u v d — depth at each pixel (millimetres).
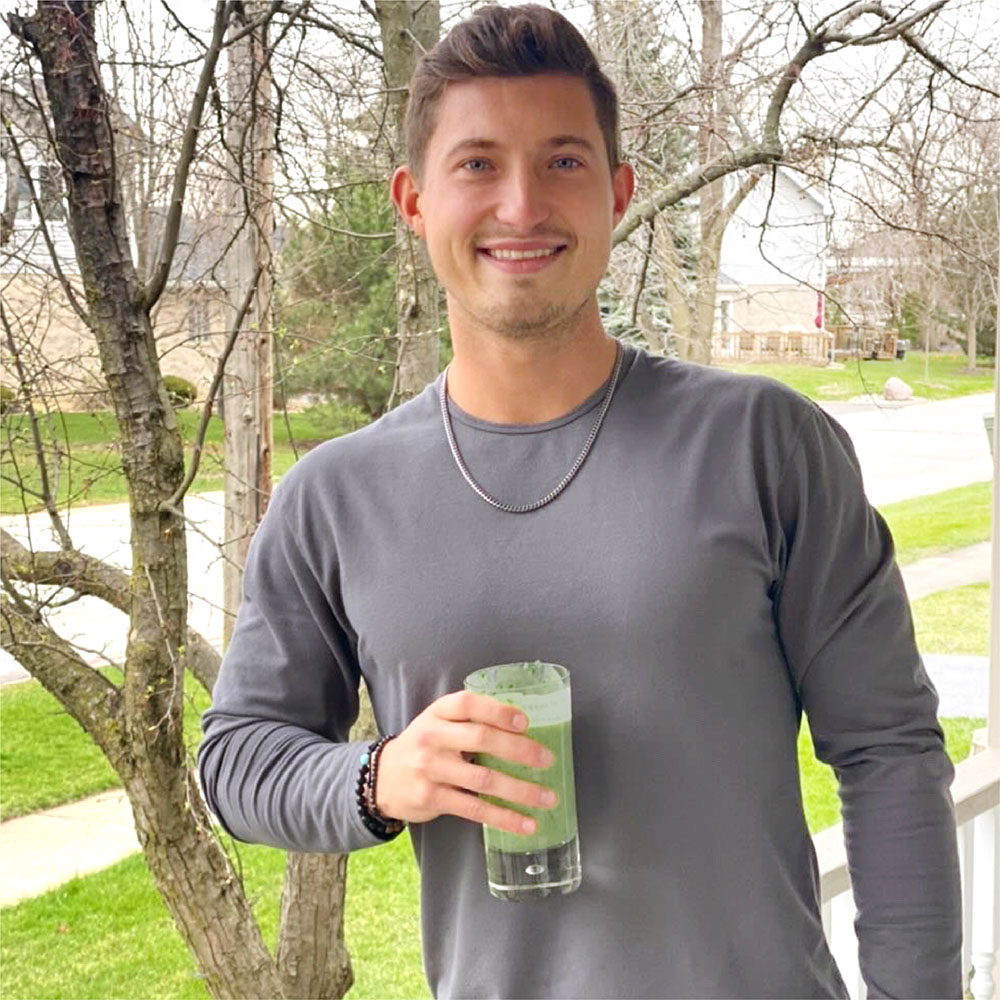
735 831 984
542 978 1022
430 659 1021
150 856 2426
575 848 954
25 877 3150
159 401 2268
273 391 3246
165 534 2301
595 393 1061
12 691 3543
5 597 2480
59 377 2467
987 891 2037
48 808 3326
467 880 1042
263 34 2318
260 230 2395
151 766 2348
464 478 1049
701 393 1045
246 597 1168
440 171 1013
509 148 984
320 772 1007
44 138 2182
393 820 968
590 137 1008
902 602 1068
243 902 2500
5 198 2316
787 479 1021
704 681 977
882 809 1021
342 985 2832
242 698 1132
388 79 2393
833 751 1068
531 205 977
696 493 1001
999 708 2250
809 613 1040
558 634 991
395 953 3379
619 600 978
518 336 1019
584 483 1023
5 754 3436
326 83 2561
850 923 1715
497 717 890
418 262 2455
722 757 981
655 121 2764
